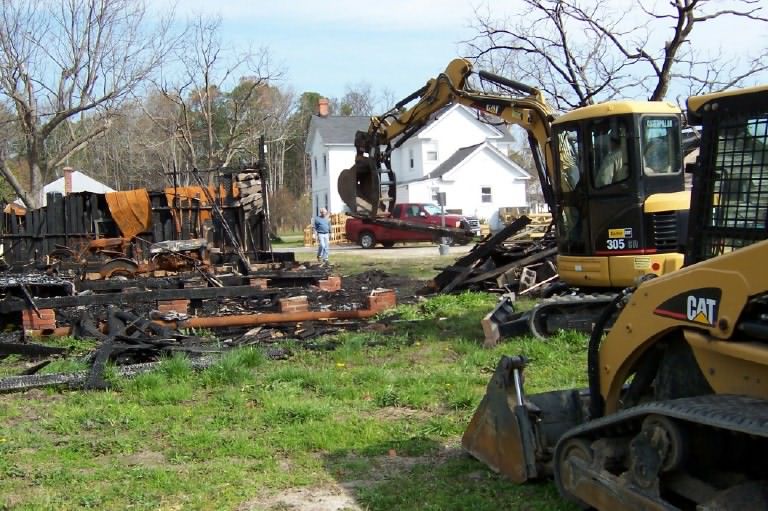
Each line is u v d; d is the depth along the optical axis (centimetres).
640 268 961
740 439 398
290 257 2023
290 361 964
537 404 549
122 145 6000
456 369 891
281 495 548
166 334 1044
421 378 845
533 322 1023
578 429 463
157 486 565
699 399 382
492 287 1523
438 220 3384
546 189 1211
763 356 357
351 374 877
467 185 4697
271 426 706
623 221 971
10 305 1119
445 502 518
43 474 593
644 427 410
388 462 608
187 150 4041
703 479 401
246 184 2088
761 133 404
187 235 2052
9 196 4012
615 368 467
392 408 756
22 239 2055
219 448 646
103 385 843
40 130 2783
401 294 1562
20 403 802
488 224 4191
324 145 5478
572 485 473
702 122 434
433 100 1349
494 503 508
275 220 5944
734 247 418
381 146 1455
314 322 1195
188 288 1286
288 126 5831
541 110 1213
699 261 438
